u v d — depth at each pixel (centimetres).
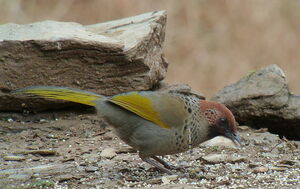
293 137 1423
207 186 999
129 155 1201
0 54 1277
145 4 2758
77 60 1312
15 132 1307
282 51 2680
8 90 1298
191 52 2702
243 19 2748
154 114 1037
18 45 1277
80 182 1028
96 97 1073
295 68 2656
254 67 2648
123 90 1352
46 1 2831
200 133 1057
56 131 1312
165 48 2703
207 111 1056
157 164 1085
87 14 2831
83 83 1329
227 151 1234
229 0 2761
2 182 1018
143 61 1345
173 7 2775
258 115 1384
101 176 1062
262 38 2708
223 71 2630
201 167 1123
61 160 1150
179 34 2734
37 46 1282
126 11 2766
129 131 1063
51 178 1043
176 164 1149
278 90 1386
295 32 2716
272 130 1424
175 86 1475
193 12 2753
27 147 1217
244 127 1383
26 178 1041
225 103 1395
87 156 1178
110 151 1199
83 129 1323
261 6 2747
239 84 1430
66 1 2825
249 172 1090
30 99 1319
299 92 2588
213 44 2722
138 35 1362
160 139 1040
